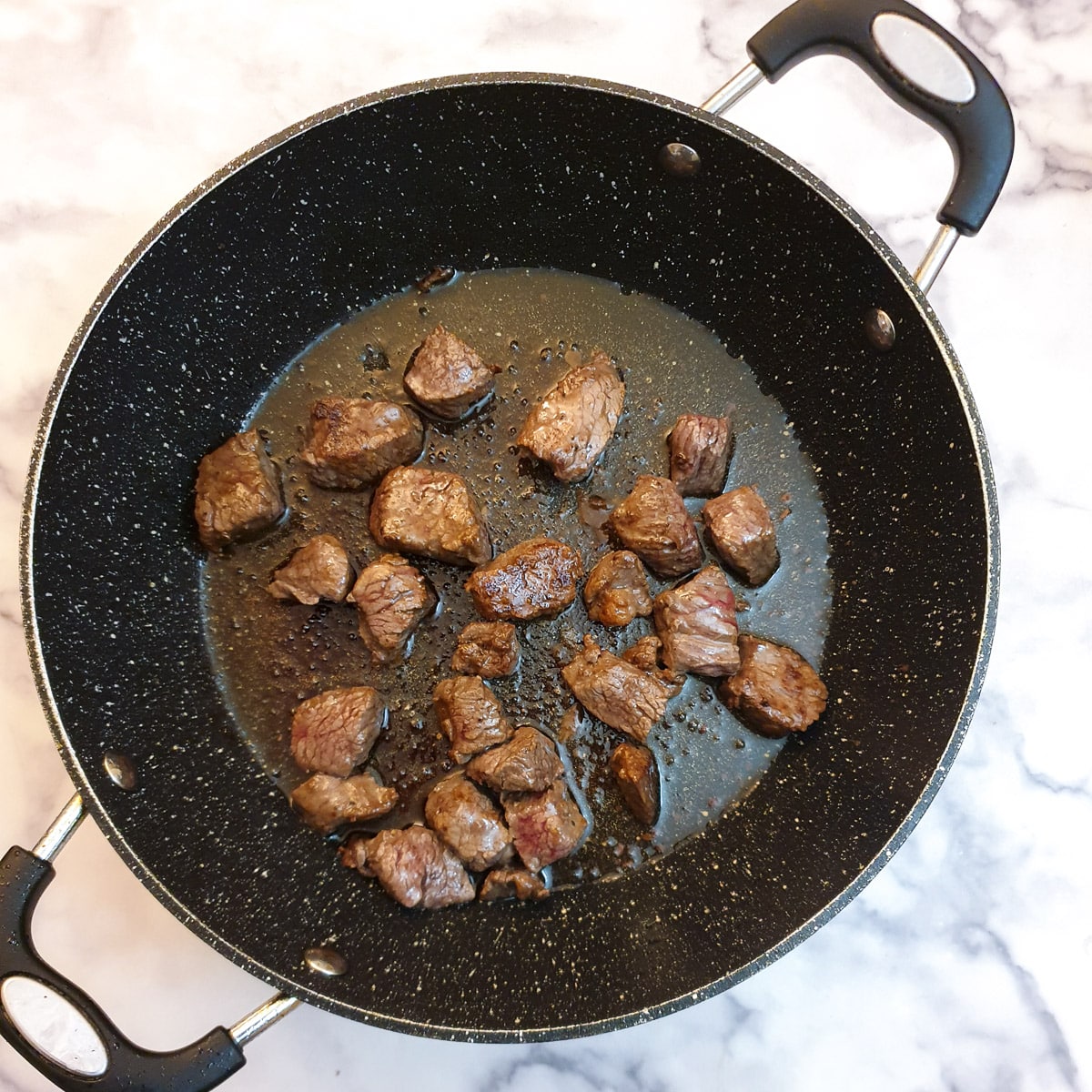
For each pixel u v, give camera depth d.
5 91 0.56
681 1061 0.55
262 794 0.53
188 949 0.54
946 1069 0.55
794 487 0.56
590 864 0.54
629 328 0.56
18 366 0.55
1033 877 0.56
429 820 0.53
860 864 0.51
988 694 0.57
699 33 0.57
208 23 0.57
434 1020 0.50
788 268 0.54
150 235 0.50
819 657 0.55
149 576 0.53
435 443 0.55
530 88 0.51
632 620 0.54
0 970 0.47
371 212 0.54
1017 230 0.58
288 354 0.56
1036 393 0.58
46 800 0.54
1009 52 0.58
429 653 0.54
